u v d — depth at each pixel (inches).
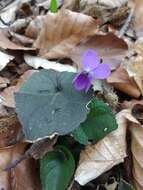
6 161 5.8
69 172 5.5
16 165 5.7
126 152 5.8
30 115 5.2
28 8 8.4
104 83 6.4
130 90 6.4
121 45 6.9
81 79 5.2
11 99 6.3
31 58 7.1
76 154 5.8
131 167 5.8
